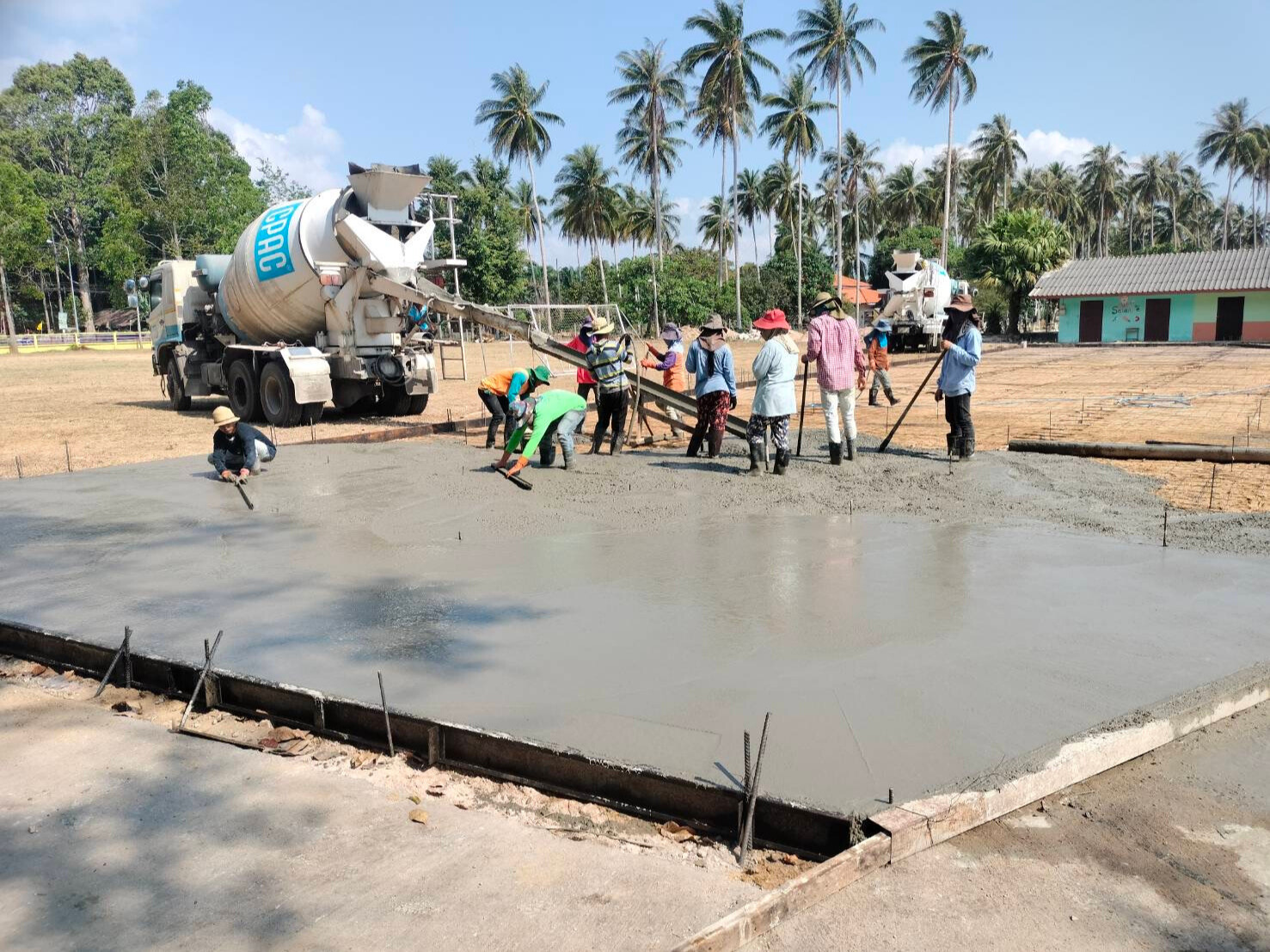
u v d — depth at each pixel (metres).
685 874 2.79
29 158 79.00
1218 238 105.19
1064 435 11.16
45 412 17.58
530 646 4.52
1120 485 8.19
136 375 31.12
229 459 9.47
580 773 3.28
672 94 56.72
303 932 2.50
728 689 3.93
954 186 77.50
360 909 2.60
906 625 4.72
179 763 3.55
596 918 2.56
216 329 16.58
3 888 2.71
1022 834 2.94
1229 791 3.19
